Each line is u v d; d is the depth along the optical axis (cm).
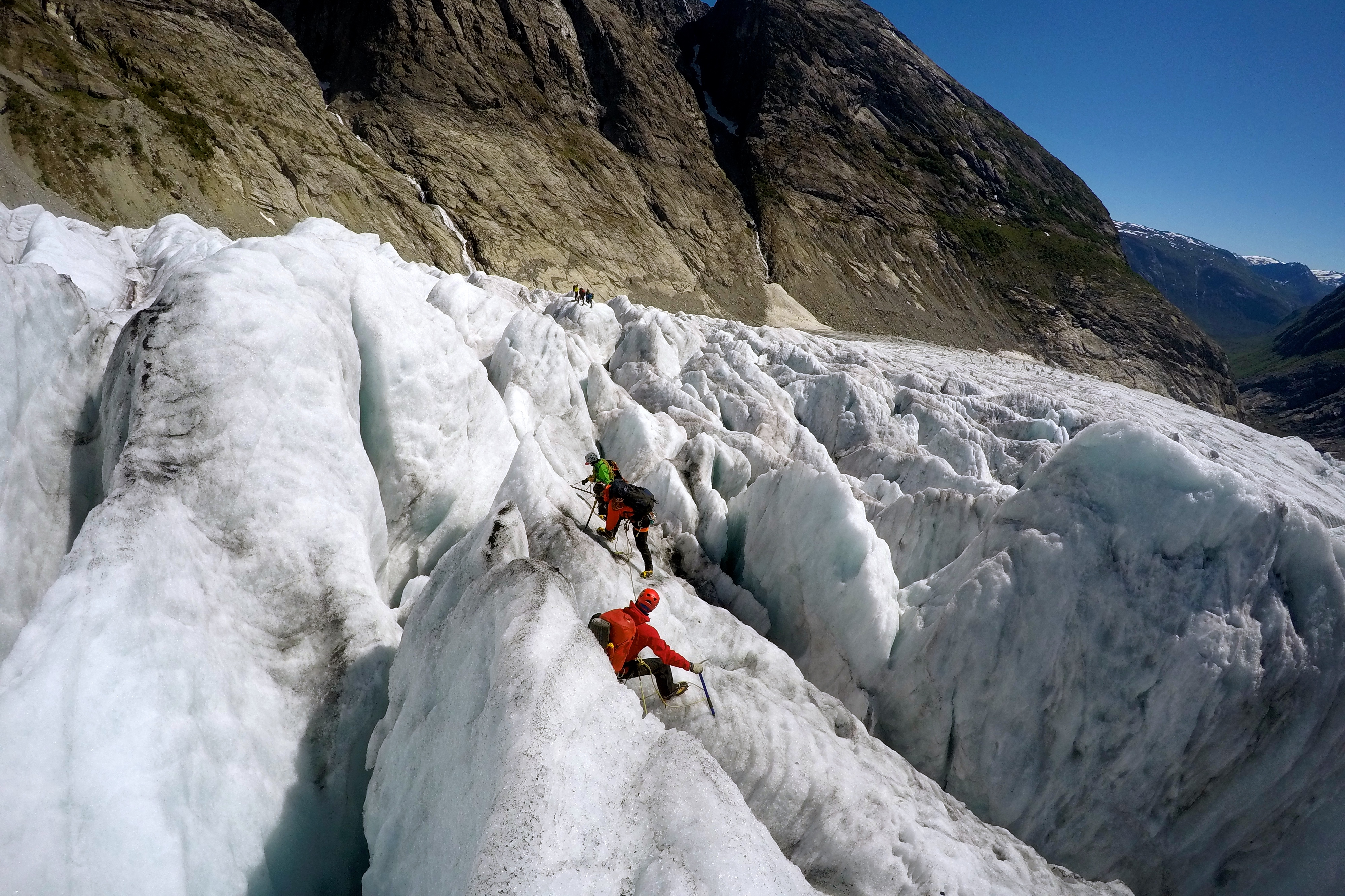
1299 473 2572
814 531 855
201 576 474
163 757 387
